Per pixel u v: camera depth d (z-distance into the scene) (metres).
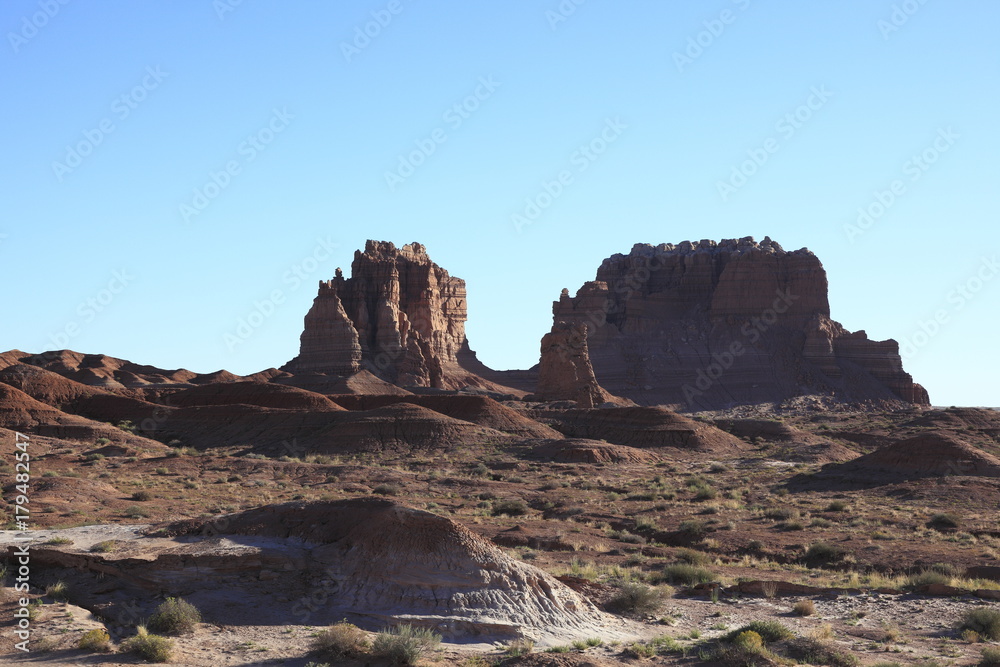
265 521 35.38
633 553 48.12
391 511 32.56
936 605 34.00
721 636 28.64
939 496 69.06
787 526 56.72
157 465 86.44
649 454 111.62
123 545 34.56
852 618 32.12
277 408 134.38
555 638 28.08
